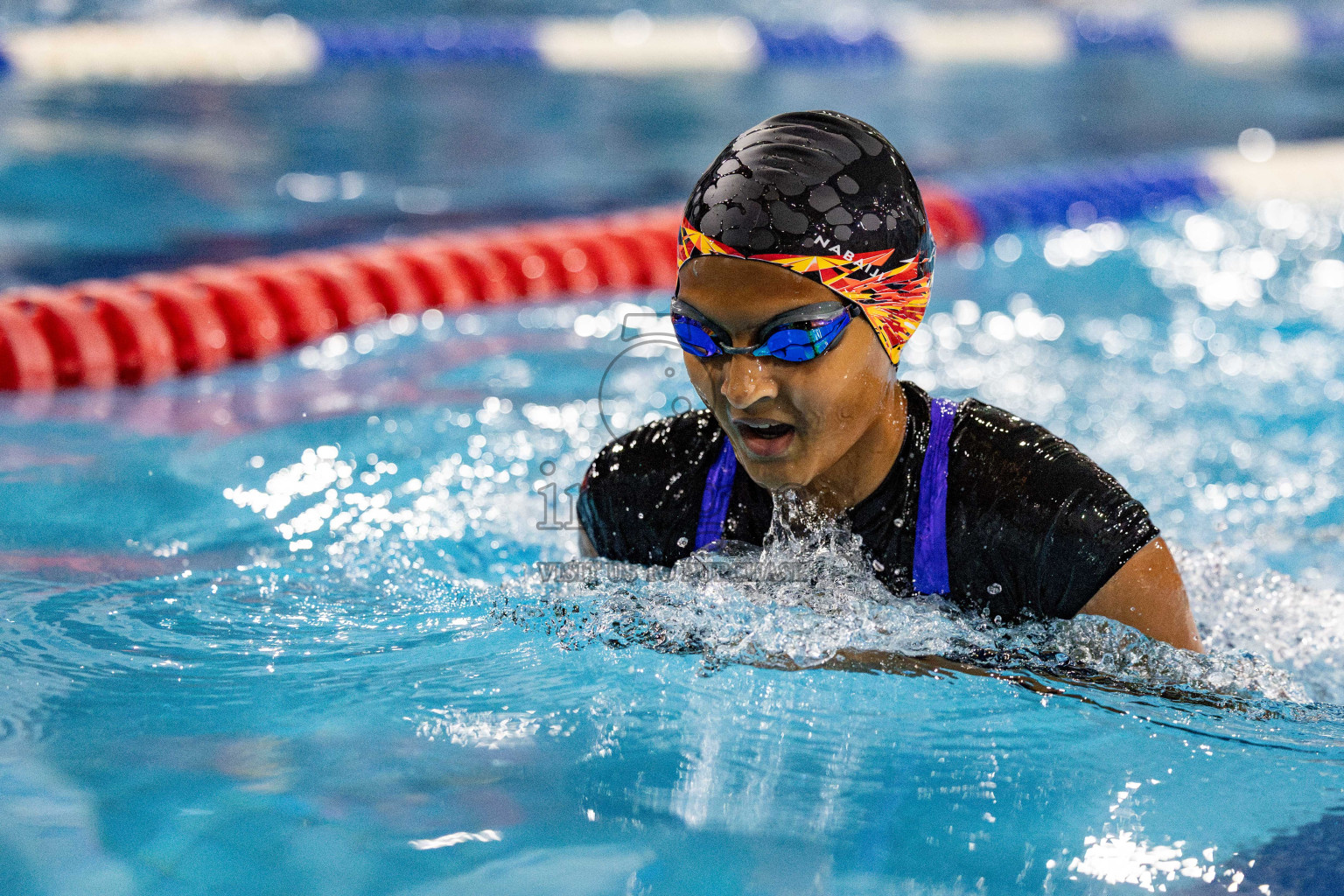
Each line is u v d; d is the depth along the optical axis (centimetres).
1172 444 278
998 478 142
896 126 696
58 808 126
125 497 231
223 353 339
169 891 114
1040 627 146
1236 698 151
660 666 157
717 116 715
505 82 807
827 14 1083
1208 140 673
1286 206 555
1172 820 128
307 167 561
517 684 154
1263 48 1055
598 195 531
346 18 950
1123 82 877
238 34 866
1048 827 127
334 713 146
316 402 298
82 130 604
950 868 120
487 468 250
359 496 233
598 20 1015
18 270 392
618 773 135
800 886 117
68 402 299
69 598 182
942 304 398
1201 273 441
